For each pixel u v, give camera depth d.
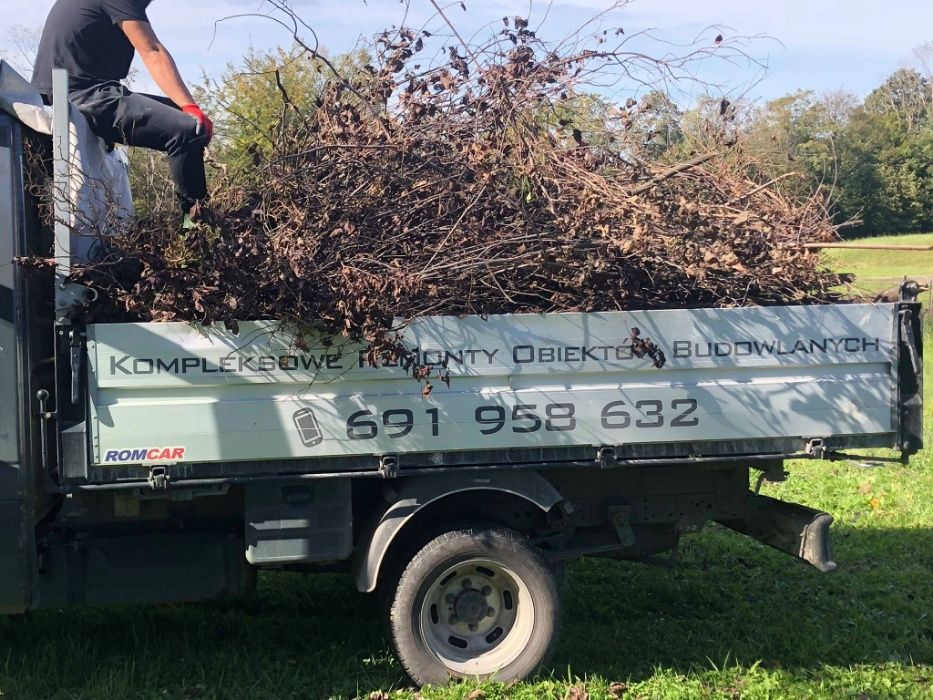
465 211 3.84
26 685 3.82
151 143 4.09
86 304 3.47
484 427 3.72
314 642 4.43
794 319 3.88
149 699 3.73
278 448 3.59
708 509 4.30
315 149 3.93
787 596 5.21
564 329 3.74
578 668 4.12
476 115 4.27
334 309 3.53
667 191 4.38
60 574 3.70
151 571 3.79
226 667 4.05
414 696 3.82
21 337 3.47
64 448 3.45
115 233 3.64
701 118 4.61
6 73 3.55
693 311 3.81
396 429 3.67
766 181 4.66
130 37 4.10
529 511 4.09
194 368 3.51
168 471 3.54
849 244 3.96
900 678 4.10
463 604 3.98
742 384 3.86
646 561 4.55
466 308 3.74
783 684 3.98
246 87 4.95
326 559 3.76
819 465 8.27
